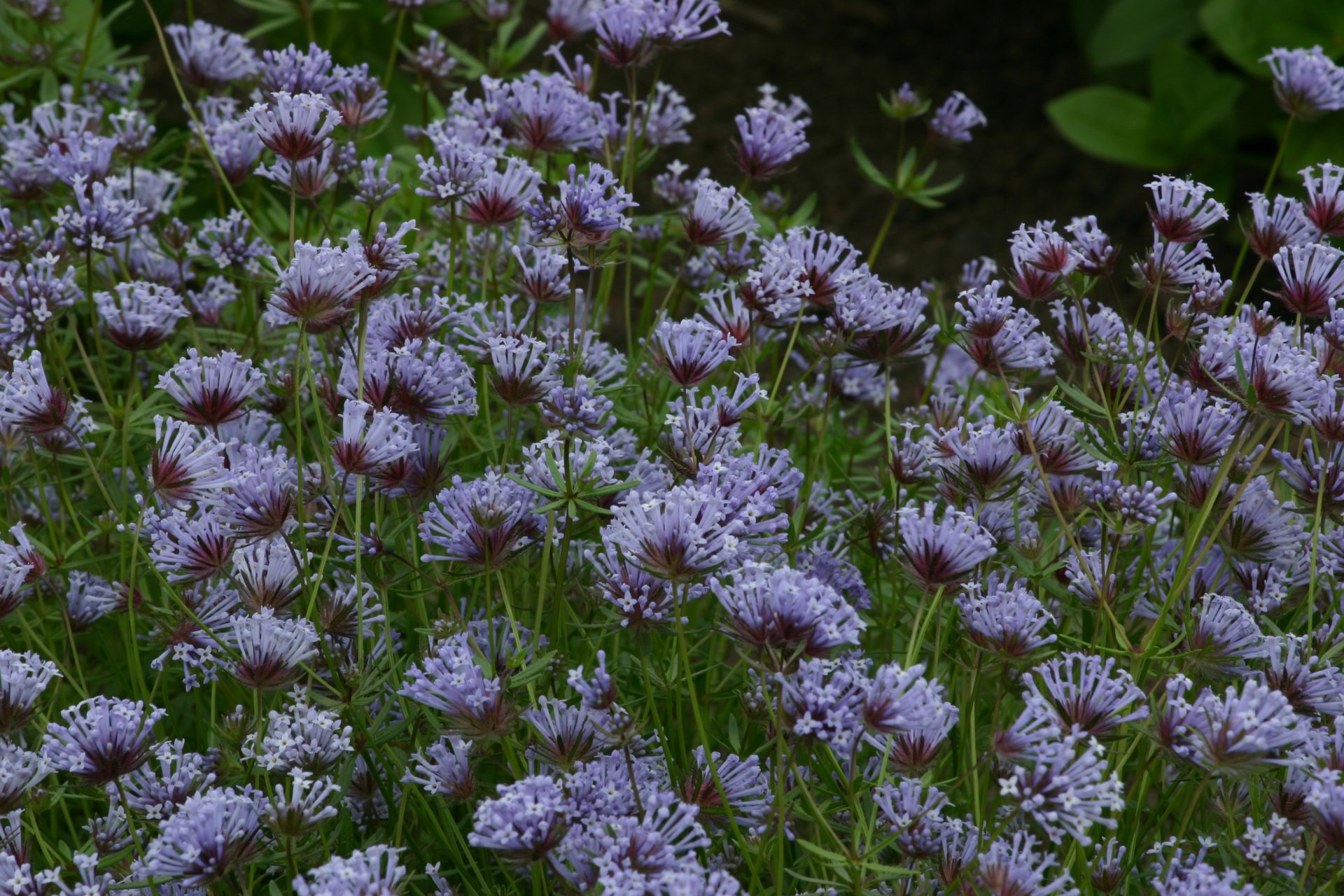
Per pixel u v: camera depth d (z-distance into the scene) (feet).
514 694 3.73
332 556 3.84
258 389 3.97
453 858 3.76
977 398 4.25
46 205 4.32
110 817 3.73
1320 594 3.97
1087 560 3.86
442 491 3.71
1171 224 3.84
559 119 4.05
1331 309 3.80
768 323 3.91
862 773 3.80
